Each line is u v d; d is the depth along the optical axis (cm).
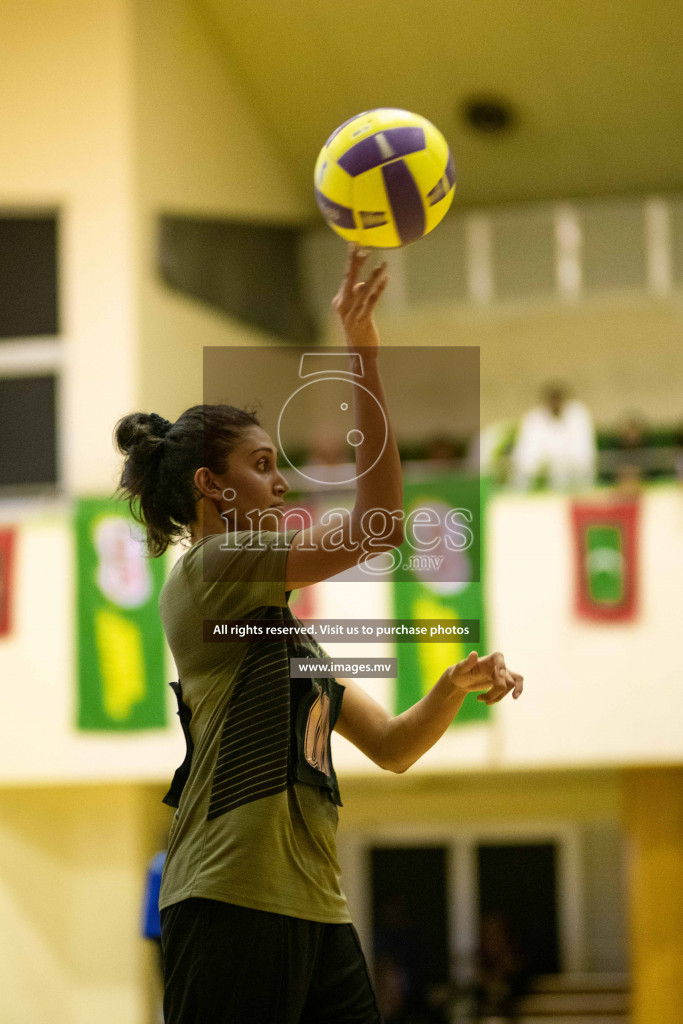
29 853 1174
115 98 1259
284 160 1675
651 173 1745
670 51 1494
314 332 1597
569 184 1789
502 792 1500
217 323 1396
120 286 1248
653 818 1111
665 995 1088
